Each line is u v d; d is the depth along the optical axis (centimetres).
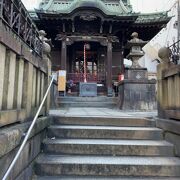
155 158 444
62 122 571
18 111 353
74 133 518
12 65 330
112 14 1617
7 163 285
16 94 357
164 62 566
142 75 1051
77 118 571
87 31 1748
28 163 374
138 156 457
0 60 283
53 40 1864
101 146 461
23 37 394
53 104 1023
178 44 579
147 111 935
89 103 1244
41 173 403
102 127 539
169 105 523
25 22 398
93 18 1634
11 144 291
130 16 1628
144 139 517
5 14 307
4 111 295
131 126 567
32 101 448
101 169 406
